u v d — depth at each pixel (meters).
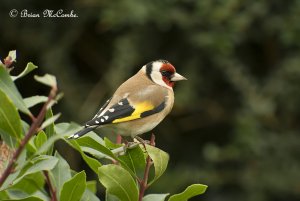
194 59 13.17
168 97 7.13
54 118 3.94
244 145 12.66
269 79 13.31
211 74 13.40
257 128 12.71
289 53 13.66
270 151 13.02
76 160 13.07
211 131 13.88
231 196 13.16
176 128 13.86
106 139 5.42
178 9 12.76
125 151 5.00
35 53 13.82
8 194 4.97
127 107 6.64
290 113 13.24
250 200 12.88
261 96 13.04
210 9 12.56
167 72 7.43
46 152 4.77
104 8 12.94
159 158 4.90
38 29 13.55
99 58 14.06
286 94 13.09
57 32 13.50
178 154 13.86
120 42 12.64
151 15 12.53
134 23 12.83
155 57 13.12
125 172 4.72
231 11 12.62
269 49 13.68
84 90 13.18
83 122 12.86
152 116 6.83
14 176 4.44
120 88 6.95
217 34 12.67
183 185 13.02
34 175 5.03
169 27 12.69
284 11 13.17
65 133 4.11
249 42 13.68
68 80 13.15
